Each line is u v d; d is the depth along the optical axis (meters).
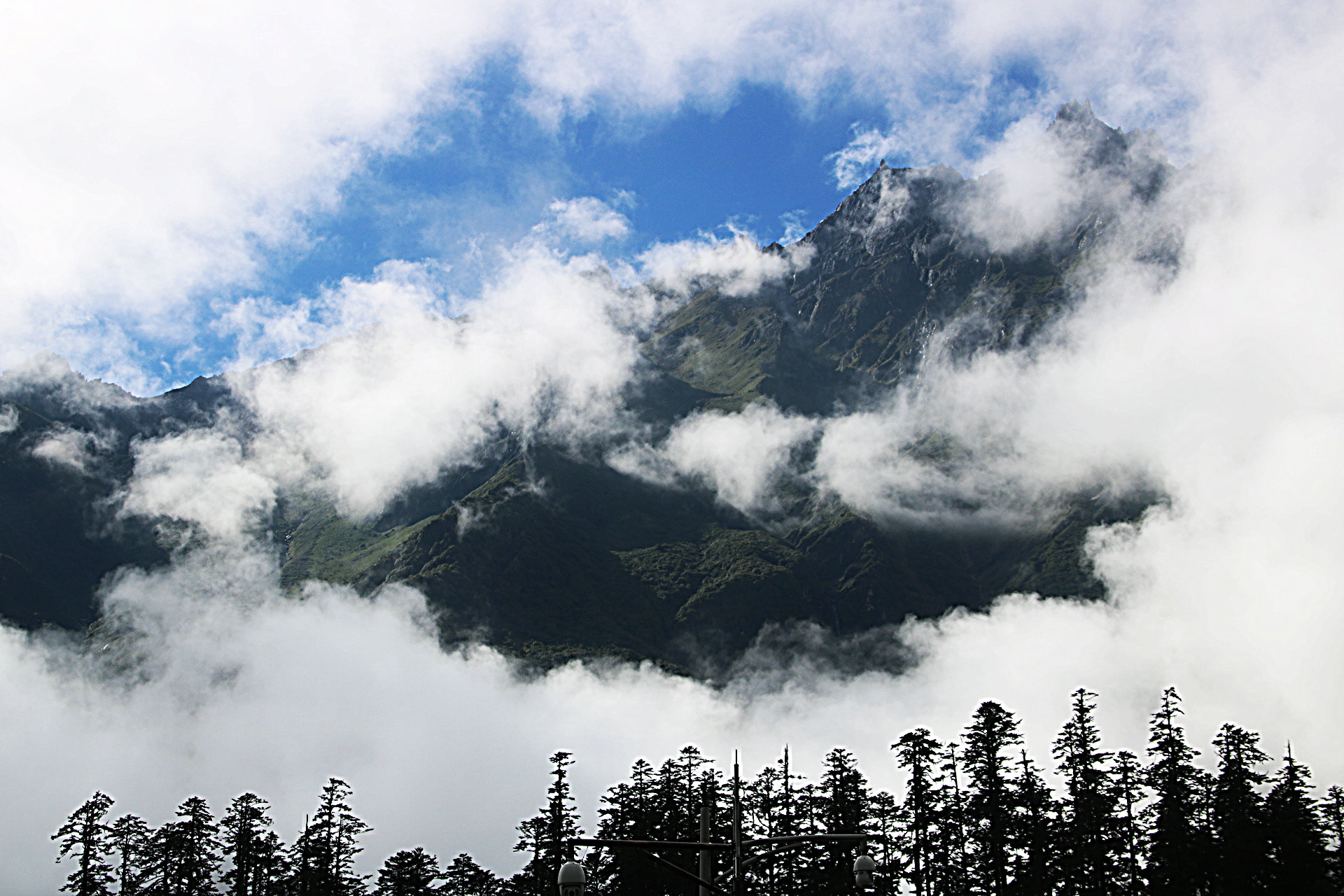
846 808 89.06
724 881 50.16
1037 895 81.69
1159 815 80.94
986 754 91.50
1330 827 78.00
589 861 92.50
